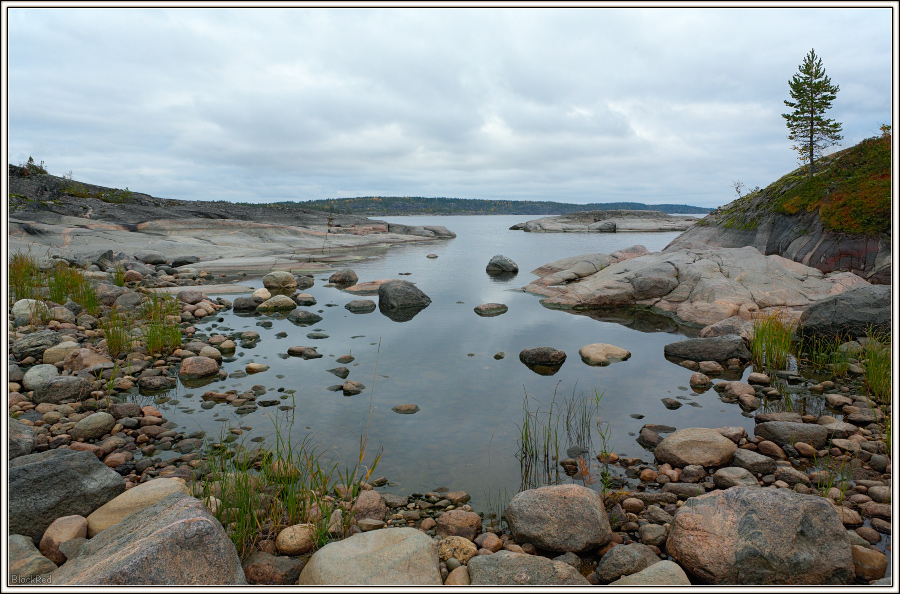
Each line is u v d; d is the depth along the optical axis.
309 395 7.71
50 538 4.12
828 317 9.89
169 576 3.39
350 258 27.19
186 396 7.65
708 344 9.58
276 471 5.37
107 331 9.89
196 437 6.37
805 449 5.96
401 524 4.72
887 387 7.42
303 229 35.44
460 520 4.65
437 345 10.45
